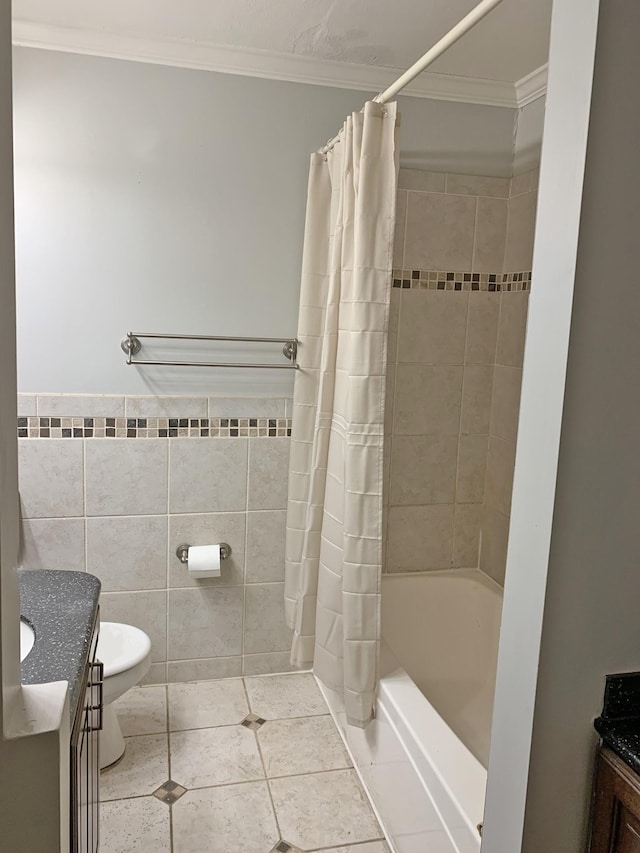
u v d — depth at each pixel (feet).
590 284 3.10
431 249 8.44
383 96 6.07
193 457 8.10
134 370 7.79
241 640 8.66
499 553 8.77
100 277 7.57
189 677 8.58
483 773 5.13
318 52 7.43
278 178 7.89
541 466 3.31
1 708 2.44
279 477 8.39
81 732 3.89
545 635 3.32
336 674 6.71
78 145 7.32
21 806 2.58
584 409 3.18
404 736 5.79
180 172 7.63
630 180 3.08
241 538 8.41
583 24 2.99
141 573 8.18
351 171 6.45
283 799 6.59
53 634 4.10
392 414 8.66
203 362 7.97
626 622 3.44
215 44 7.29
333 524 6.74
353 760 7.18
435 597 8.86
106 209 7.48
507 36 6.85
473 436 9.00
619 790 3.31
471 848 4.50
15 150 7.17
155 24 6.87
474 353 8.81
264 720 7.86
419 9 6.37
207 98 7.57
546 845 3.52
